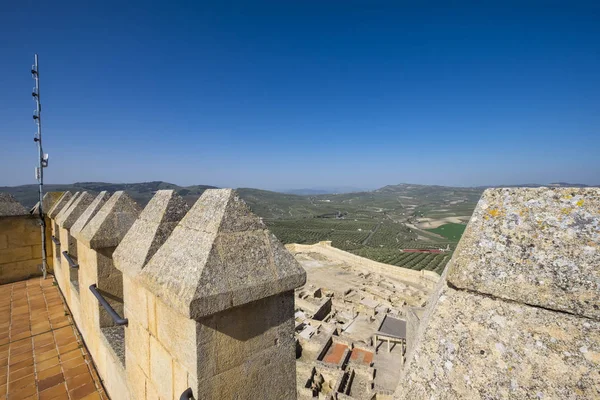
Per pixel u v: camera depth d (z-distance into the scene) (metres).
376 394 11.32
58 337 4.55
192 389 1.92
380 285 25.31
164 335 2.21
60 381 3.64
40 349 4.24
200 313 1.76
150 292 2.35
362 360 13.61
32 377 3.68
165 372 2.24
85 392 3.50
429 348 1.39
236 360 2.06
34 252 7.07
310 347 14.49
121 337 3.65
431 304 1.70
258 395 2.20
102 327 3.77
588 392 1.09
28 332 4.65
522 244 1.40
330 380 12.30
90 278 4.00
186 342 1.95
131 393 2.83
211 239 2.01
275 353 2.28
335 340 15.01
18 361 3.97
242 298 1.94
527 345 1.23
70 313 5.26
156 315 2.30
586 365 1.13
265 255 2.19
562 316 1.23
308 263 31.12
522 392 1.17
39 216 7.02
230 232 2.10
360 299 21.81
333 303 21.17
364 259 30.11
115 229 3.75
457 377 1.28
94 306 3.87
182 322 1.98
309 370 12.38
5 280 6.68
